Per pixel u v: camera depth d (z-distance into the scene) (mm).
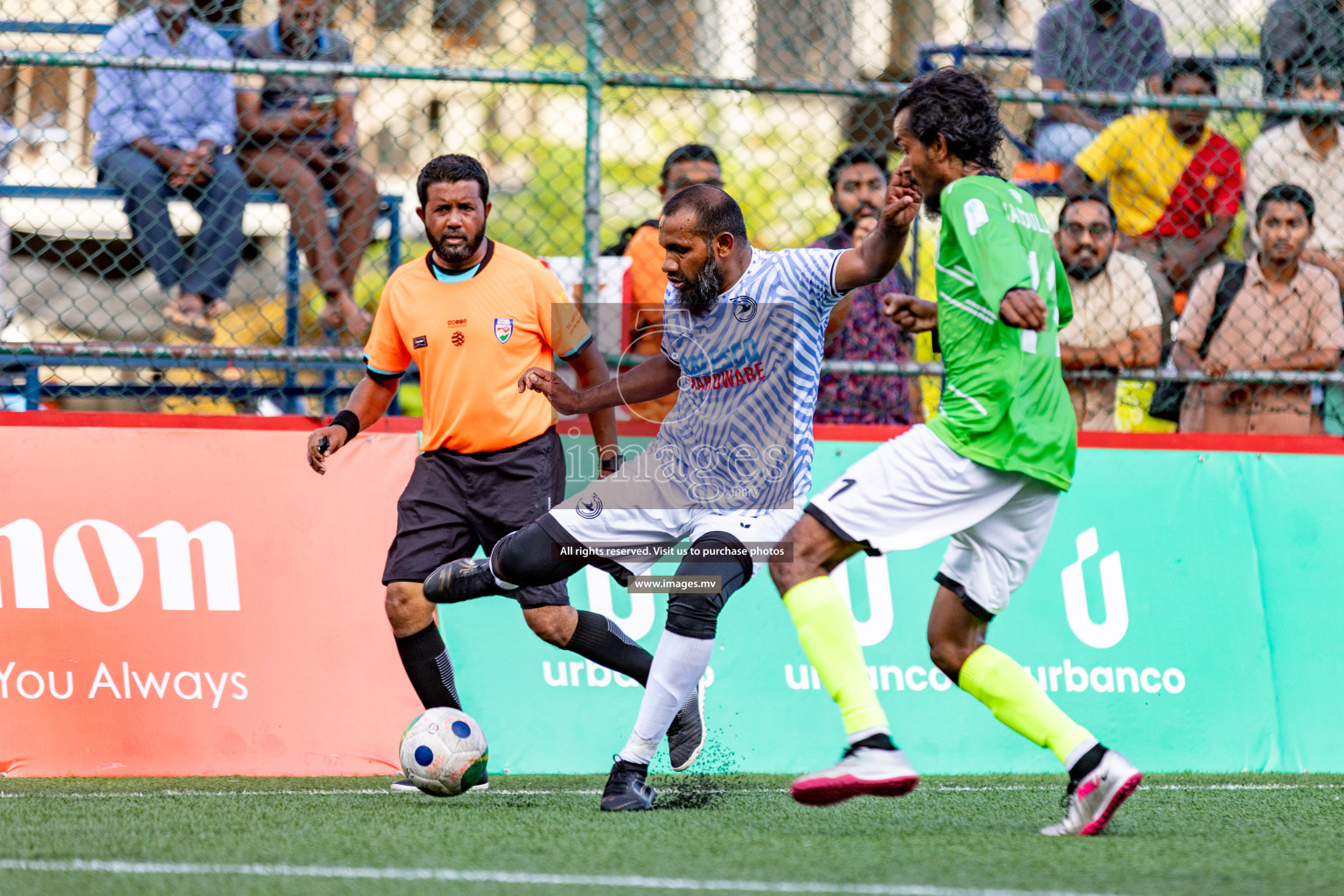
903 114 12008
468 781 13891
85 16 22422
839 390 19641
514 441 14922
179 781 16078
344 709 16922
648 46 19984
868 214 19641
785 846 10789
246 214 21203
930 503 11383
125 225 21625
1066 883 9250
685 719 14750
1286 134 20406
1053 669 17641
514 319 14922
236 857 10242
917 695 17516
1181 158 21031
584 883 9203
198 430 17531
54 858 10164
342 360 17828
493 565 13617
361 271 24062
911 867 9820
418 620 14750
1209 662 17953
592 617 15109
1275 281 19859
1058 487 11633
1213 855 10570
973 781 16406
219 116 20062
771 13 20219
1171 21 21453
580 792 15062
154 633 16938
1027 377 11391
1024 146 21797
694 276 12867
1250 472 18641
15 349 17234
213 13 21312
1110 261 19625
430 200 14680
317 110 20500
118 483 17234
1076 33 20938
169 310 19938
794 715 17359
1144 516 18297
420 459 15195
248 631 17062
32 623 16766
